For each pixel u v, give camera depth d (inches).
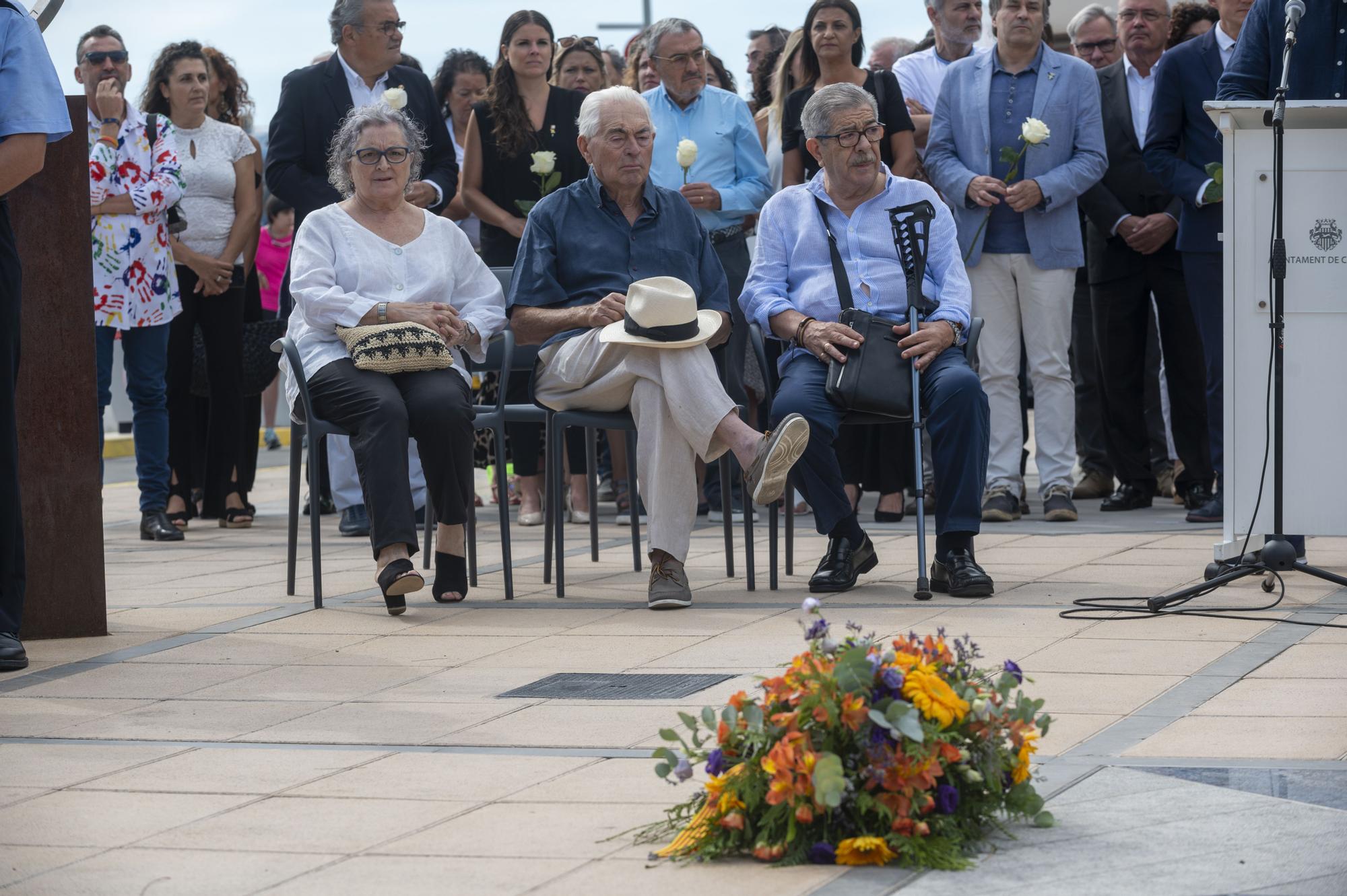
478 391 374.6
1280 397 210.7
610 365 228.8
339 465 328.2
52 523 212.2
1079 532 291.4
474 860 115.9
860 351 228.2
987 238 309.3
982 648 186.1
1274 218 212.7
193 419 357.7
